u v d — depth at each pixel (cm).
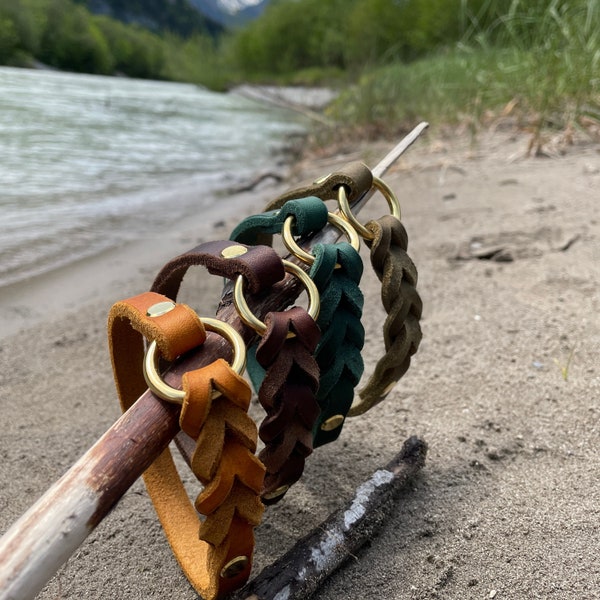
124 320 25
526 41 131
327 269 25
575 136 104
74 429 42
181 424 18
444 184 96
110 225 105
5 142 182
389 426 38
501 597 26
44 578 15
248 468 20
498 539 28
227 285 26
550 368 42
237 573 23
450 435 36
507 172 96
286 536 30
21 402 47
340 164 138
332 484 33
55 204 118
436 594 26
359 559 28
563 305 51
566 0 120
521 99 122
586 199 76
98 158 171
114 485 17
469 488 32
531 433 36
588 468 32
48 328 62
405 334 29
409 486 32
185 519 29
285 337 21
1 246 91
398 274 28
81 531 16
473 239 68
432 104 153
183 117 294
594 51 107
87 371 52
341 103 219
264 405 23
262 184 146
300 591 24
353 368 26
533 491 31
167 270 26
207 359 20
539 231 68
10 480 37
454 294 56
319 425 27
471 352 45
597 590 26
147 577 29
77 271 81
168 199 128
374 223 29
